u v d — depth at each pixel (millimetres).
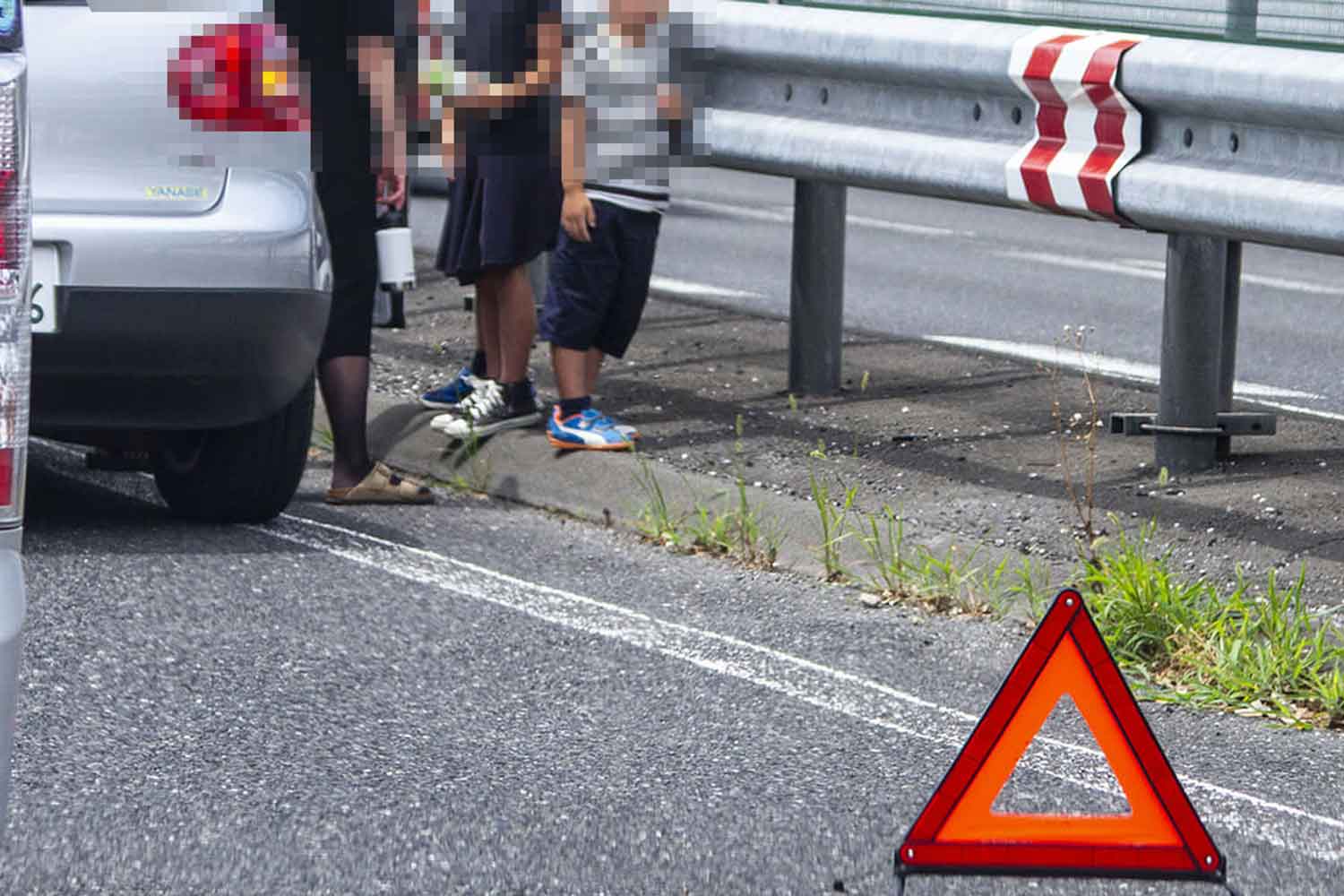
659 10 16516
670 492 15547
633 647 12266
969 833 8258
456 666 11812
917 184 15648
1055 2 15562
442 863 9133
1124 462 15750
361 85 15531
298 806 9719
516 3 16281
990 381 19062
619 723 10969
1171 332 15344
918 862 8266
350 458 15805
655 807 9820
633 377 19281
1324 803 10078
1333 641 12039
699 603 13281
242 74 13711
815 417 17656
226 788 9906
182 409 13992
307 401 14570
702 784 10141
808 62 16250
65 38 13414
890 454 16375
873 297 25953
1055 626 8195
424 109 16250
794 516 14844
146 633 12148
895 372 19469
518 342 17031
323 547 14312
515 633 12461
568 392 16500
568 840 9414
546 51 16328
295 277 13758
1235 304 15961
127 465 15570
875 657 12227
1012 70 14727
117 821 9477
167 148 13555
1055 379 19078
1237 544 13812
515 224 16531
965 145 15297
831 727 11000
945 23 15344
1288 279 28141
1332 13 13922
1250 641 11867
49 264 13297
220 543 14305
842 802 9945
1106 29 15055
